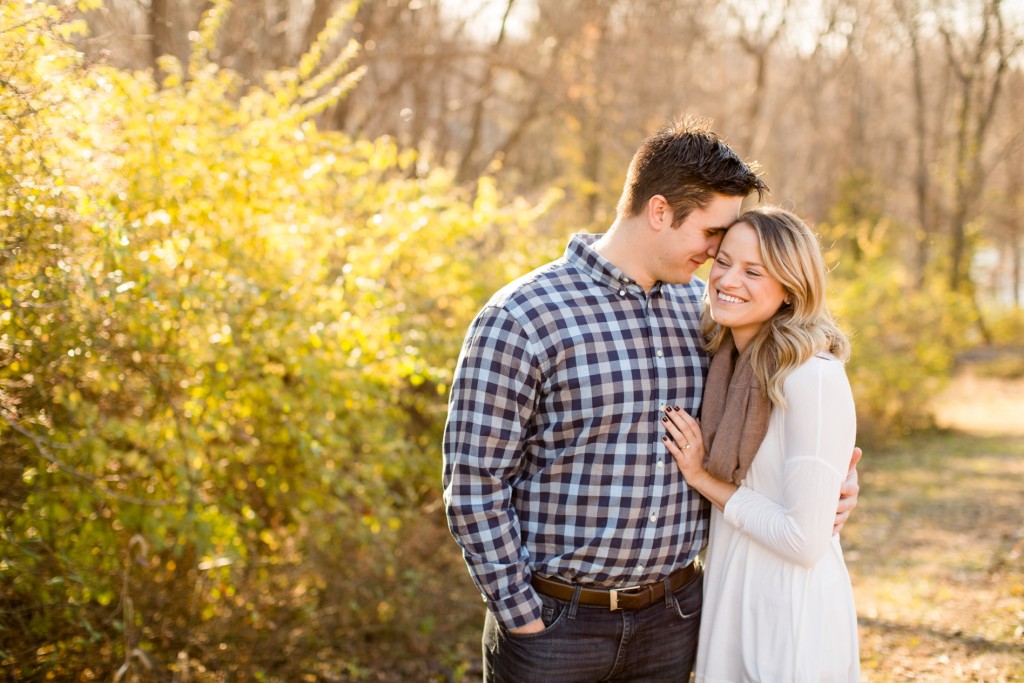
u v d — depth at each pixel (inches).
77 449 123.0
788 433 80.6
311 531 163.2
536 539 81.3
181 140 143.6
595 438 79.3
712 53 620.4
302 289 155.7
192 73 162.4
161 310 130.5
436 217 190.5
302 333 147.8
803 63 810.8
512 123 512.7
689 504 84.8
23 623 117.3
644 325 82.2
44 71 103.3
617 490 79.5
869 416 430.0
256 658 145.7
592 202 502.3
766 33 665.6
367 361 159.0
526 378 78.5
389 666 159.2
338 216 181.2
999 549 211.3
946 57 861.8
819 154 931.3
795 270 79.9
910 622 163.3
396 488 207.5
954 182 863.7
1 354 111.4
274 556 164.1
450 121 491.2
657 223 80.3
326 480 155.3
